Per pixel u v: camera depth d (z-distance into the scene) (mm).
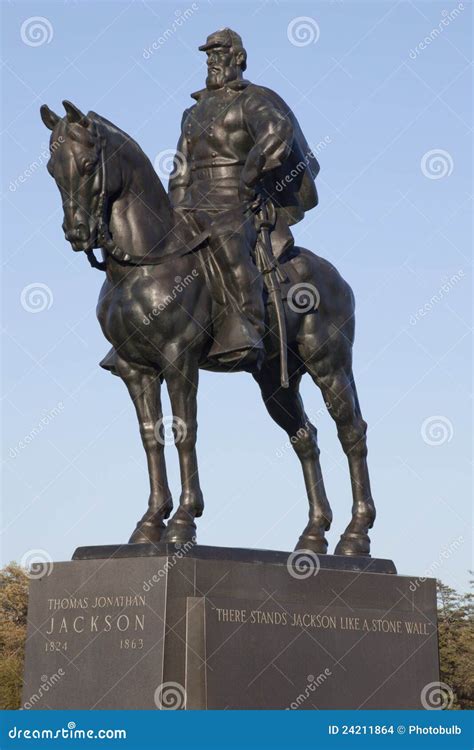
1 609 34000
